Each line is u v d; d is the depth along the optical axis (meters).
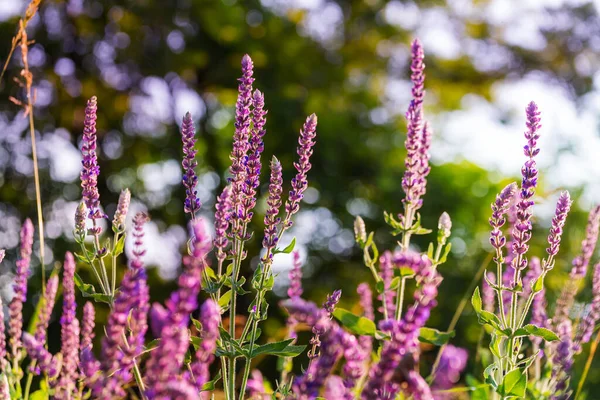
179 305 1.56
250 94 2.99
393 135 23.52
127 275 1.76
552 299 6.27
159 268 17.56
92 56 20.92
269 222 2.99
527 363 3.08
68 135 20.69
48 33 20.34
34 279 13.37
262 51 21.81
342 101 22.92
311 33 23.25
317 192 21.98
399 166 22.94
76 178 20.03
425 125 3.58
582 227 9.82
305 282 20.48
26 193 20.00
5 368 3.17
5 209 19.84
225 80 21.77
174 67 20.95
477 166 21.47
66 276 2.90
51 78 19.98
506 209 2.97
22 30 3.74
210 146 21.52
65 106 20.33
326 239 21.91
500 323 3.00
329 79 22.64
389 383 1.68
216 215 2.91
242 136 2.97
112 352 1.75
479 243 19.48
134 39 20.97
